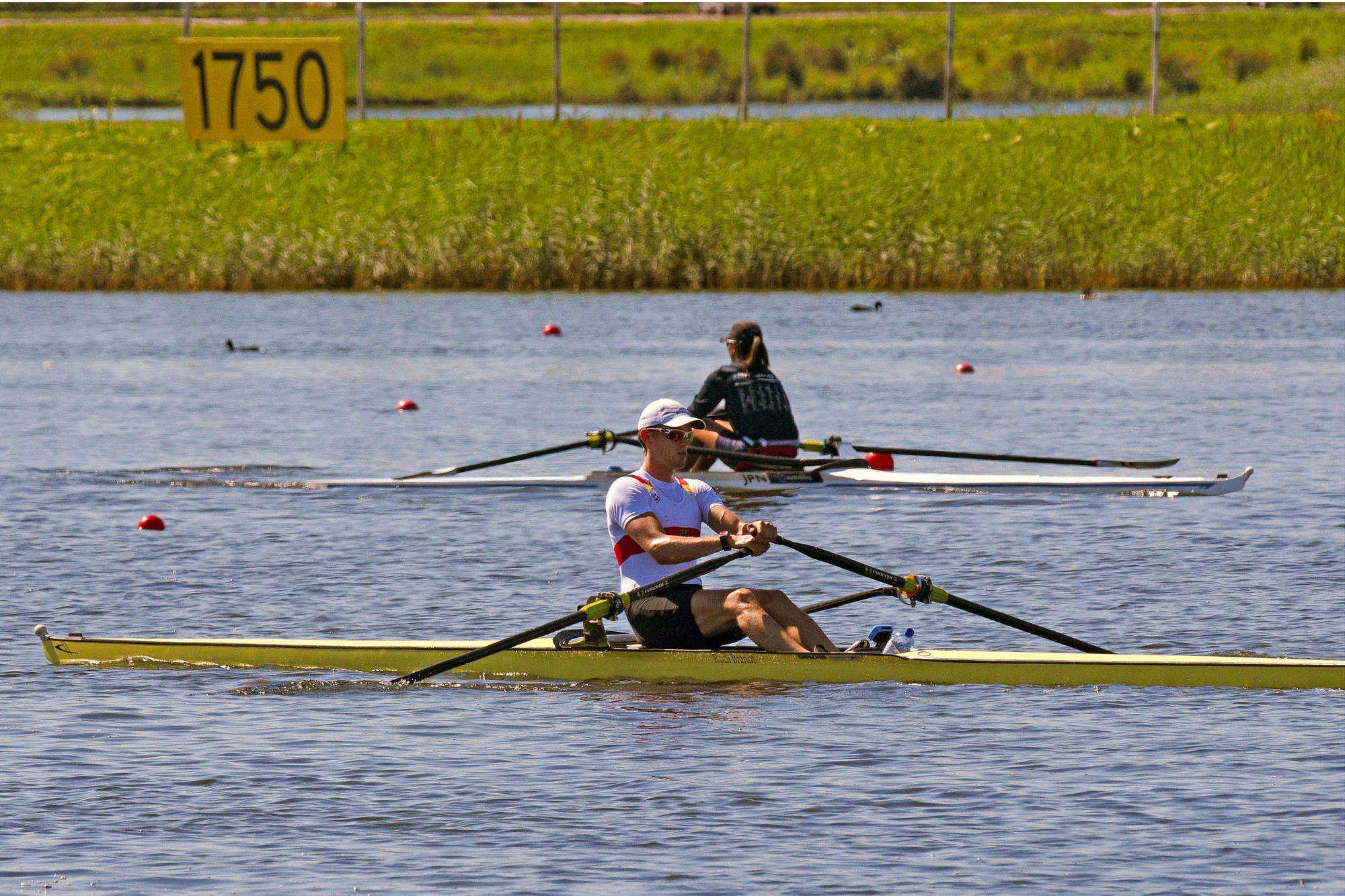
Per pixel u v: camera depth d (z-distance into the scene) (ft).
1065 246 430.20
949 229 435.94
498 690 118.01
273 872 83.71
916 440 230.68
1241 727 106.42
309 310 401.29
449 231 442.91
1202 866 83.56
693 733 106.42
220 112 508.12
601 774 98.32
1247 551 160.86
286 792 95.20
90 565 159.22
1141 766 98.68
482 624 136.26
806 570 156.25
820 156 474.90
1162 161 462.60
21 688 117.80
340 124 502.38
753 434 203.62
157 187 483.92
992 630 133.08
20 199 477.77
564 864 84.43
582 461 222.07
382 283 440.86
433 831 89.04
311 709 112.88
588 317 382.22
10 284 449.06
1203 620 134.21
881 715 110.11
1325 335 338.13
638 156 476.54
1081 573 152.97
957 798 93.50
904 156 473.67
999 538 170.71
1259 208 434.30
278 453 224.94
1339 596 141.38
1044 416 249.55
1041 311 383.04
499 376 296.51
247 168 491.72
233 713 111.65
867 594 126.72
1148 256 421.18
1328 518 176.14
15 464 215.72
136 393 280.72
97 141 527.81
